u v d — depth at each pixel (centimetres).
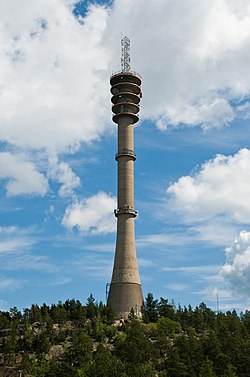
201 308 16675
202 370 10981
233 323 14700
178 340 12700
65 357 12850
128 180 17262
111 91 18112
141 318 15688
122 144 17525
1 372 12669
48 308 16512
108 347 13212
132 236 16975
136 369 10725
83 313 15488
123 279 16425
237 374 11519
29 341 13662
